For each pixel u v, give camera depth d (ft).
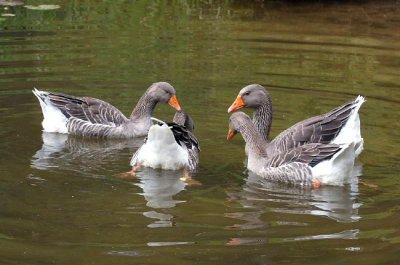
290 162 38.75
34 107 50.90
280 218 32.37
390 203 34.76
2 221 30.86
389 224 31.65
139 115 49.96
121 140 47.70
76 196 34.50
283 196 35.94
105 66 60.23
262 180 39.09
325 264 27.25
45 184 36.29
